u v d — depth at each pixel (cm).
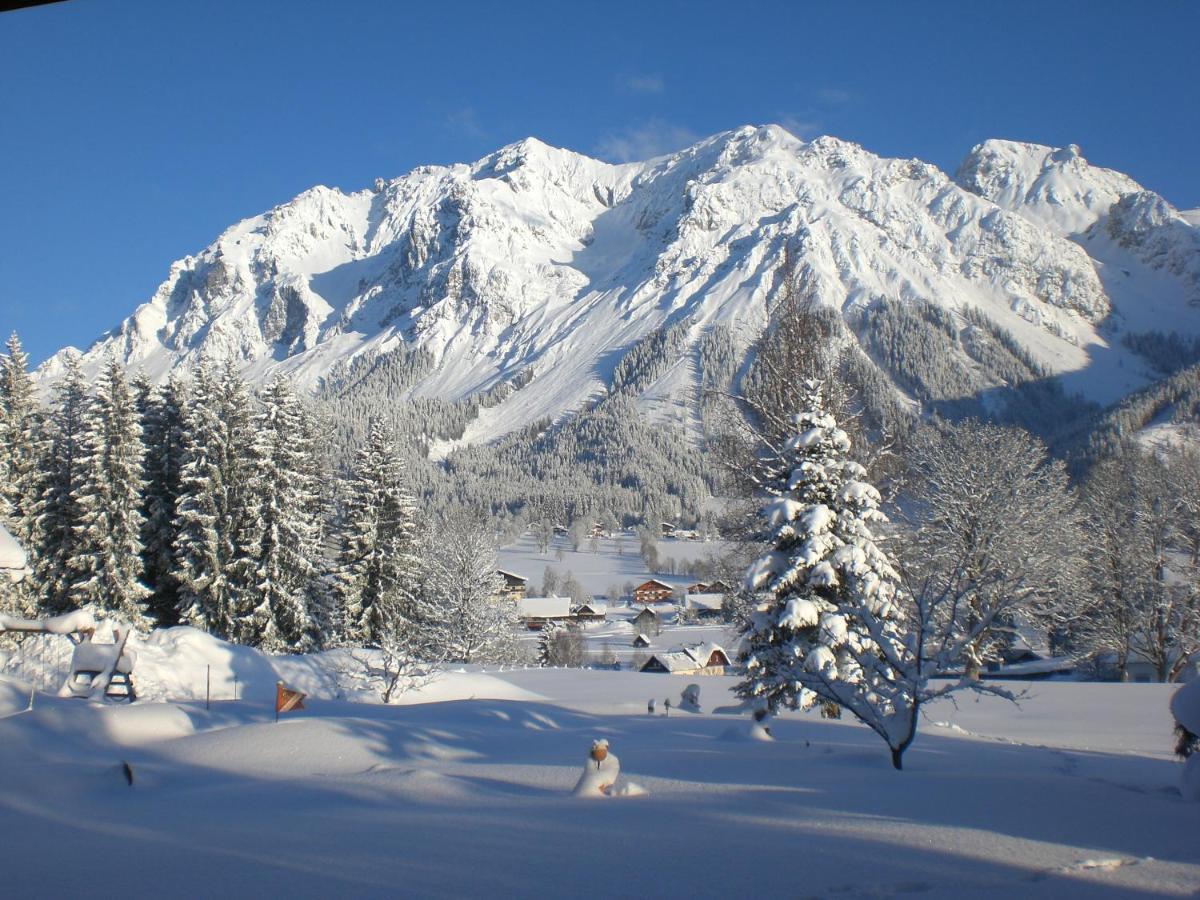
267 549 4112
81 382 4362
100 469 3919
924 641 1141
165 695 2378
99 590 3906
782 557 2102
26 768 977
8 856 635
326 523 4928
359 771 1068
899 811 739
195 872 579
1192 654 4134
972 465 3453
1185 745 1089
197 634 2727
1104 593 4228
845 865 563
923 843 617
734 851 600
